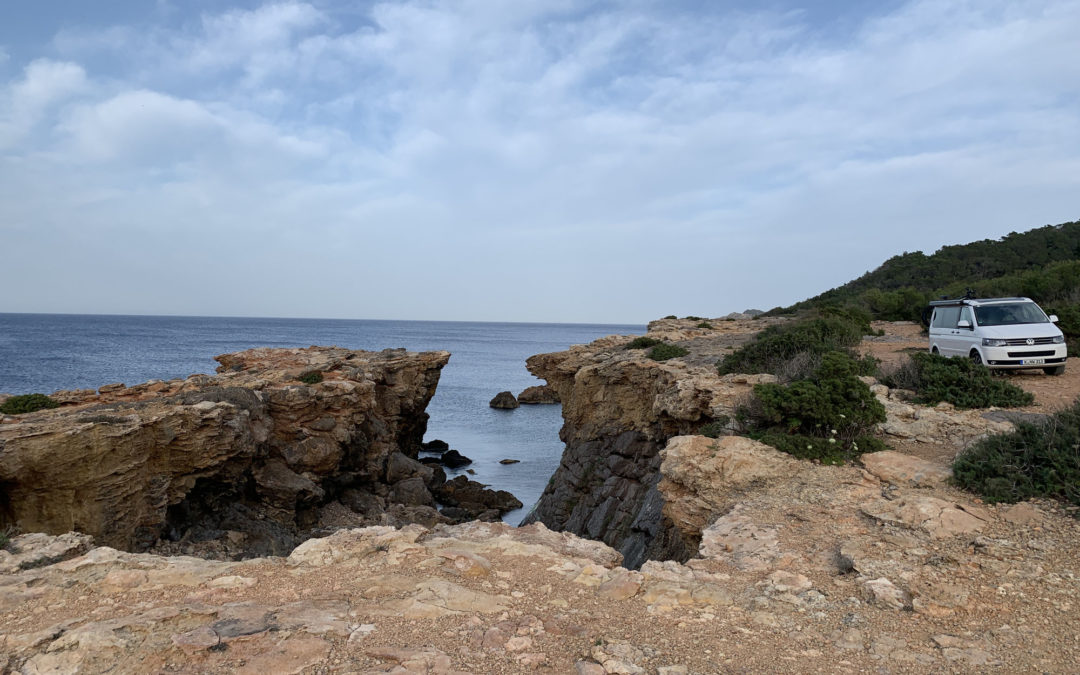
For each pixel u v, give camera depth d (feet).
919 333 91.97
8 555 23.63
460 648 15.31
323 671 13.96
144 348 329.93
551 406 228.84
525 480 116.78
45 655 14.38
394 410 112.98
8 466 47.14
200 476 65.16
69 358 253.44
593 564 21.88
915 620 17.48
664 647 15.84
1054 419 29.30
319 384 84.33
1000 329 51.65
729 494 30.53
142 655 14.37
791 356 55.77
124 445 55.21
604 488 76.23
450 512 93.50
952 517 24.02
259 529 69.72
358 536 24.23
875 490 28.22
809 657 15.51
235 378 86.63
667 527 47.47
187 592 18.83
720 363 66.08
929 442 34.35
